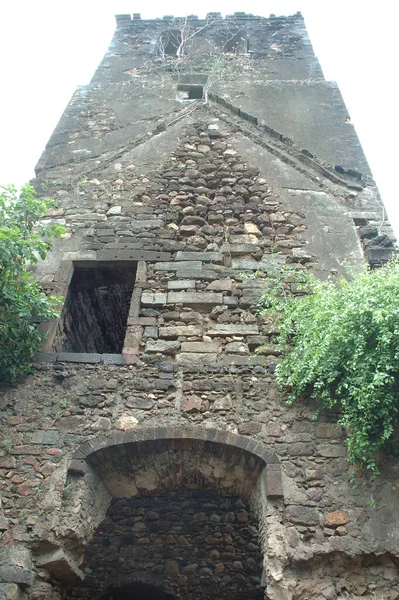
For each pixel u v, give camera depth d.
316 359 5.15
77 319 7.80
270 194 7.69
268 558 4.58
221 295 6.49
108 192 7.71
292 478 5.00
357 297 5.09
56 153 8.53
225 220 7.36
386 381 4.68
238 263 6.87
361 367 4.90
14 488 4.90
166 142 8.47
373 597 4.44
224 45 11.86
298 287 6.34
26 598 4.45
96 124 9.18
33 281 6.17
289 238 7.20
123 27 12.68
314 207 7.57
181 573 7.81
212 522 8.09
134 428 5.29
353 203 7.69
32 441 5.21
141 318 6.23
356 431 4.91
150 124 9.01
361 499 4.85
